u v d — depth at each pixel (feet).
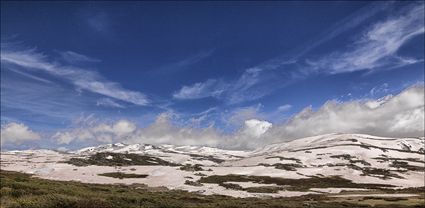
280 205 183.11
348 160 650.02
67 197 99.55
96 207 97.04
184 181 380.78
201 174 456.45
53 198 95.96
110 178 394.11
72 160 629.51
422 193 348.79
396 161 655.35
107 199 117.70
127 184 358.02
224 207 139.33
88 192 147.74
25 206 87.71
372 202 236.22
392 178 481.46
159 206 120.06
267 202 202.28
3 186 127.75
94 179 382.83
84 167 466.70
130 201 122.01
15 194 112.68
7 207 85.30
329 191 362.53
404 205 211.82
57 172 421.59
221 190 324.80
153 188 324.60
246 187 367.66
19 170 432.25
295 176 473.26
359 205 208.23
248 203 178.91
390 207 199.41
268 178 455.63
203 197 220.84
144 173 433.48
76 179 379.14
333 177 473.26
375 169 555.69
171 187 337.31
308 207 182.80
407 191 374.43
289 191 350.43
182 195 223.51
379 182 453.58
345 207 193.36
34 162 549.95
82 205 95.55
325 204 206.90
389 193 347.56
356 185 428.56
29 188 130.62
